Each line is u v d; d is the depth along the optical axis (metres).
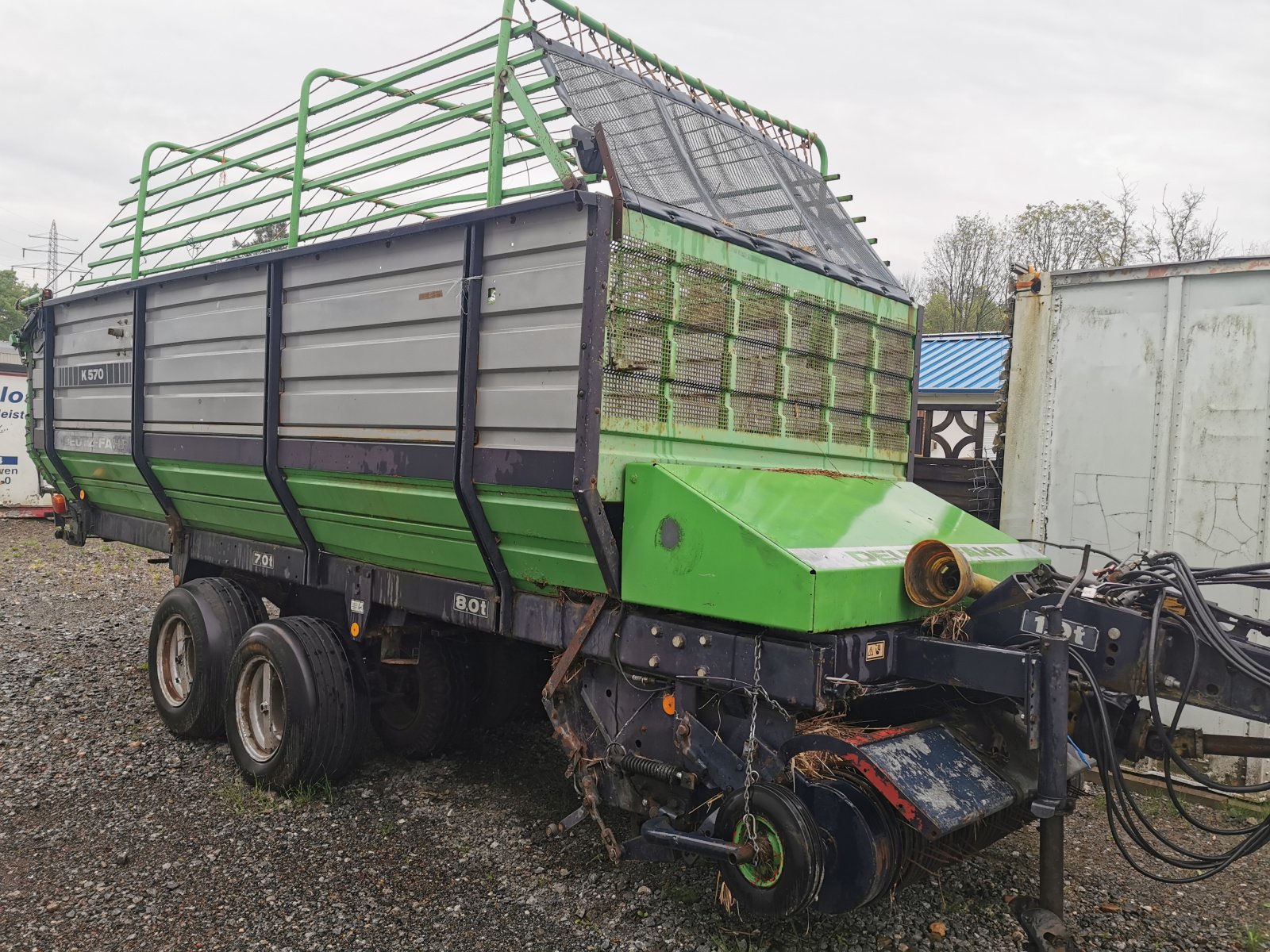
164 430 5.64
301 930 3.51
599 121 3.79
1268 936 3.72
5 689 6.42
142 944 3.41
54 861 4.03
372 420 4.24
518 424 3.61
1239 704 3.02
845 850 3.03
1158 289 5.84
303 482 4.71
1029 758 3.61
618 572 3.59
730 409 4.00
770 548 3.13
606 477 3.46
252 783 4.89
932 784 3.11
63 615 8.95
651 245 3.57
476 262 3.73
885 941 3.53
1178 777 5.39
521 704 5.39
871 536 3.67
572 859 4.12
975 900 3.89
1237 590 5.46
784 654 3.16
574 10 3.98
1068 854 4.45
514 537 3.85
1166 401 5.79
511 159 3.77
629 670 3.69
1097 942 3.65
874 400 4.94
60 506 7.36
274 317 4.71
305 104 4.90
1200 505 5.70
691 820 3.51
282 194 4.96
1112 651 3.22
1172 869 4.32
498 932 3.52
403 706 5.41
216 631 5.43
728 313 3.95
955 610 3.55
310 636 4.79
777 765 3.27
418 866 4.03
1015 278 6.39
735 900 3.24
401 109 4.41
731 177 4.48
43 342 7.01
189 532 6.16
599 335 3.34
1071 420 6.16
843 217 5.39
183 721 5.50
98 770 5.07
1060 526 6.19
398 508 4.25
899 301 5.11
